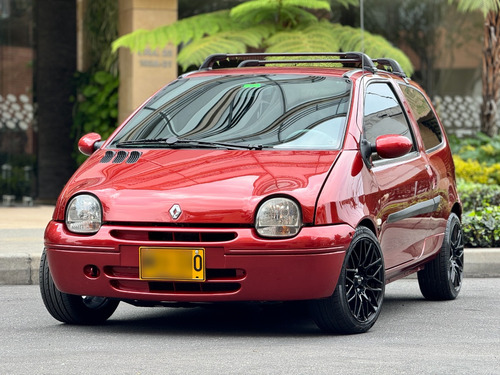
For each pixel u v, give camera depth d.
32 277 9.81
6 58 18.30
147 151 7.35
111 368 5.73
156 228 6.62
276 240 6.48
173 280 6.57
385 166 7.61
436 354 6.26
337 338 6.82
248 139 7.37
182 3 18.31
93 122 18.59
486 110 18.95
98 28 18.80
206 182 6.77
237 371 5.64
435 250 8.73
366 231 7.00
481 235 11.51
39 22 18.52
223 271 6.58
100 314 7.47
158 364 5.84
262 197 6.58
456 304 8.80
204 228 6.57
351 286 6.89
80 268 6.81
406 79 9.23
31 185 18.50
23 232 12.52
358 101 7.67
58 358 6.05
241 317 7.84
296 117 7.52
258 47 17.94
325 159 6.99
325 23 18.31
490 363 5.99
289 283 6.52
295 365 5.82
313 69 8.19
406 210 7.89
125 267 6.72
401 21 20.09
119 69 18.55
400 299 9.17
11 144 18.34
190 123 7.73
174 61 18.14
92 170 7.22
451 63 20.50
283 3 17.42
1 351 6.31
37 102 18.53
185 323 7.52
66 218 6.94
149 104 8.18
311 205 6.59
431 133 9.14
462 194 13.75
